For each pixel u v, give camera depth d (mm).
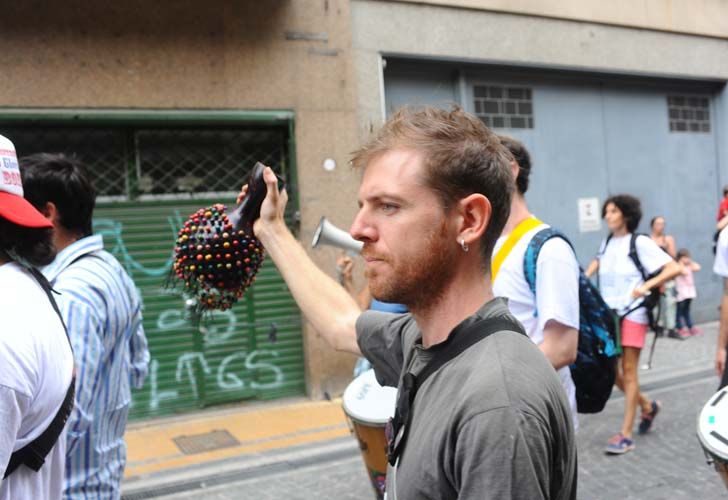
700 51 9617
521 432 932
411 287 1106
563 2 8297
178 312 6285
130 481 4789
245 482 4707
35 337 1486
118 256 6098
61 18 5707
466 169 1081
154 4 6008
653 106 9547
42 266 1771
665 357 7957
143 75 5988
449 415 993
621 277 5137
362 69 6953
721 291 10188
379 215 1116
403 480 1040
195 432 5836
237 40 6316
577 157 8828
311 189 6602
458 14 7551
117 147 6117
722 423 2264
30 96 5621
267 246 1647
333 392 6715
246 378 6570
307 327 6652
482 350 1042
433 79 7734
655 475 4434
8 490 1474
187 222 1613
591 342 2471
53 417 1554
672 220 9703
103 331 1927
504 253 2404
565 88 8742
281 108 6504
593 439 5195
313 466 4965
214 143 6473
